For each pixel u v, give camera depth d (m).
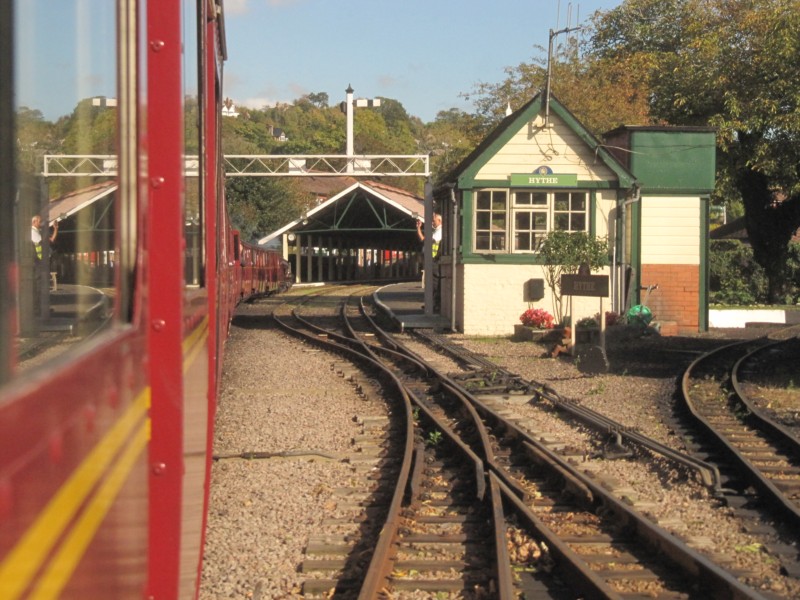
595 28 46.78
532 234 23.42
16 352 1.84
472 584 5.56
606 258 21.83
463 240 23.31
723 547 6.33
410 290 52.03
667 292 24.23
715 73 31.70
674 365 16.98
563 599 5.30
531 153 23.17
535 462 8.73
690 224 24.11
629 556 5.97
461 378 14.52
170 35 3.12
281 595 5.50
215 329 6.84
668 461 8.67
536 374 15.62
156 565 3.05
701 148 24.05
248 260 34.62
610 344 20.78
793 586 5.53
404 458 8.45
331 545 6.32
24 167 1.96
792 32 29.84
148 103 3.08
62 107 2.20
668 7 44.22
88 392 1.97
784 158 31.05
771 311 28.16
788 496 7.73
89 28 2.38
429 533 6.52
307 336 22.17
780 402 12.74
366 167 35.75
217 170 7.55
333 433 10.48
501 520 6.27
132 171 2.74
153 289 3.06
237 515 7.20
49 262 2.22
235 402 12.84
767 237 35.31
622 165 23.92
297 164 36.44
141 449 2.72
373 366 15.99
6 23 1.79
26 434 1.50
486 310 23.33
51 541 1.66
